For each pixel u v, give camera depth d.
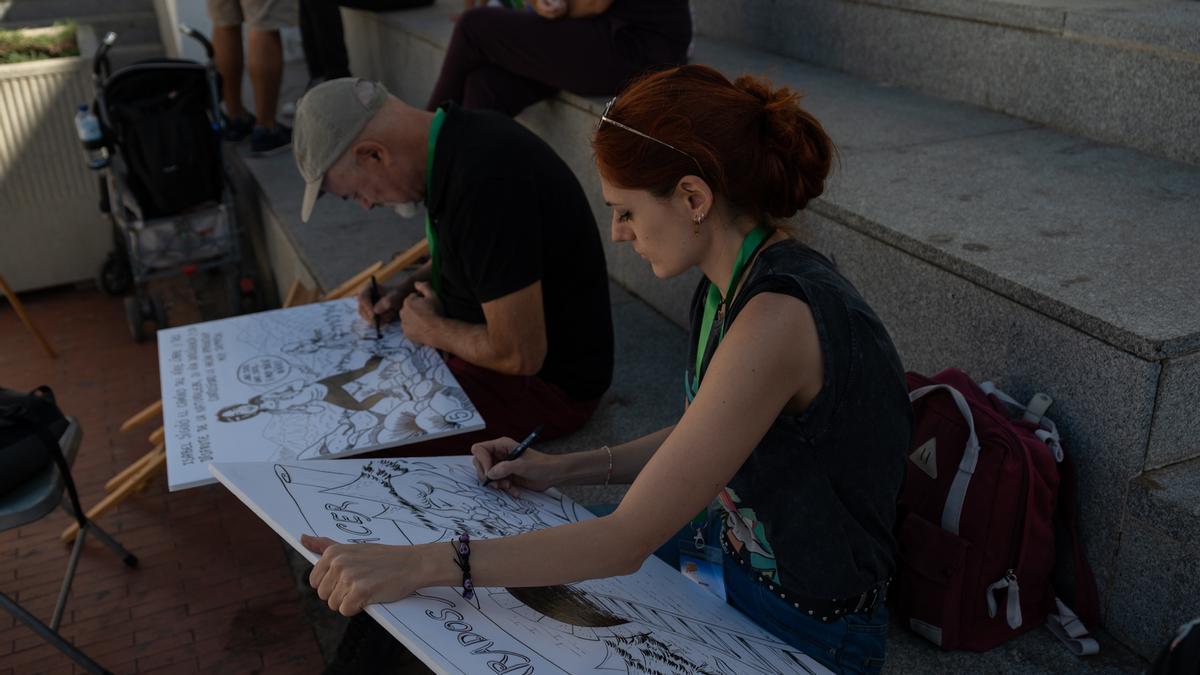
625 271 4.01
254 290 5.77
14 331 6.21
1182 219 2.60
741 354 1.34
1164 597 1.97
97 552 3.77
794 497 1.44
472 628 1.31
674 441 1.36
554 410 2.77
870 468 1.44
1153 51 3.10
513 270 2.40
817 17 4.48
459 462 1.92
